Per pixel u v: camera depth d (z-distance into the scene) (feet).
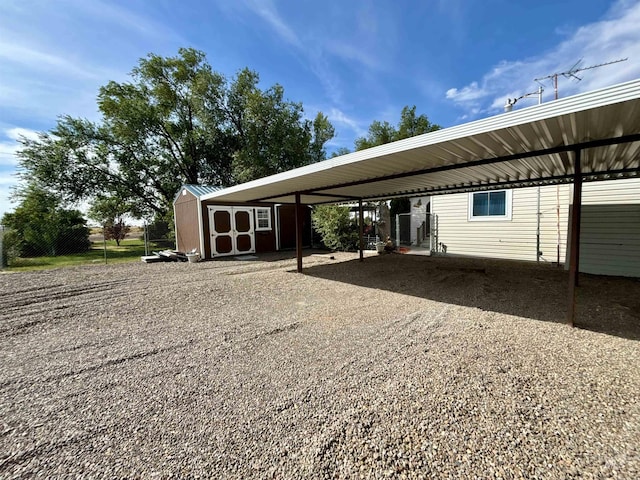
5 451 5.51
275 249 43.11
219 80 58.90
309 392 7.25
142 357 9.48
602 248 20.61
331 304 15.17
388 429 5.86
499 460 5.01
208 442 5.65
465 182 22.58
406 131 50.29
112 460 5.25
